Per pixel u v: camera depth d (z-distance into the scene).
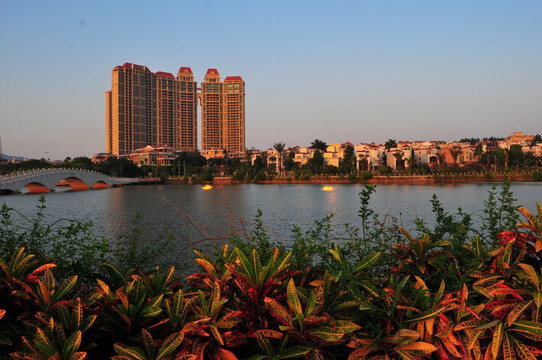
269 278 1.79
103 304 1.76
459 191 76.75
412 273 2.45
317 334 1.60
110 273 2.12
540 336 1.59
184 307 1.78
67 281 2.01
